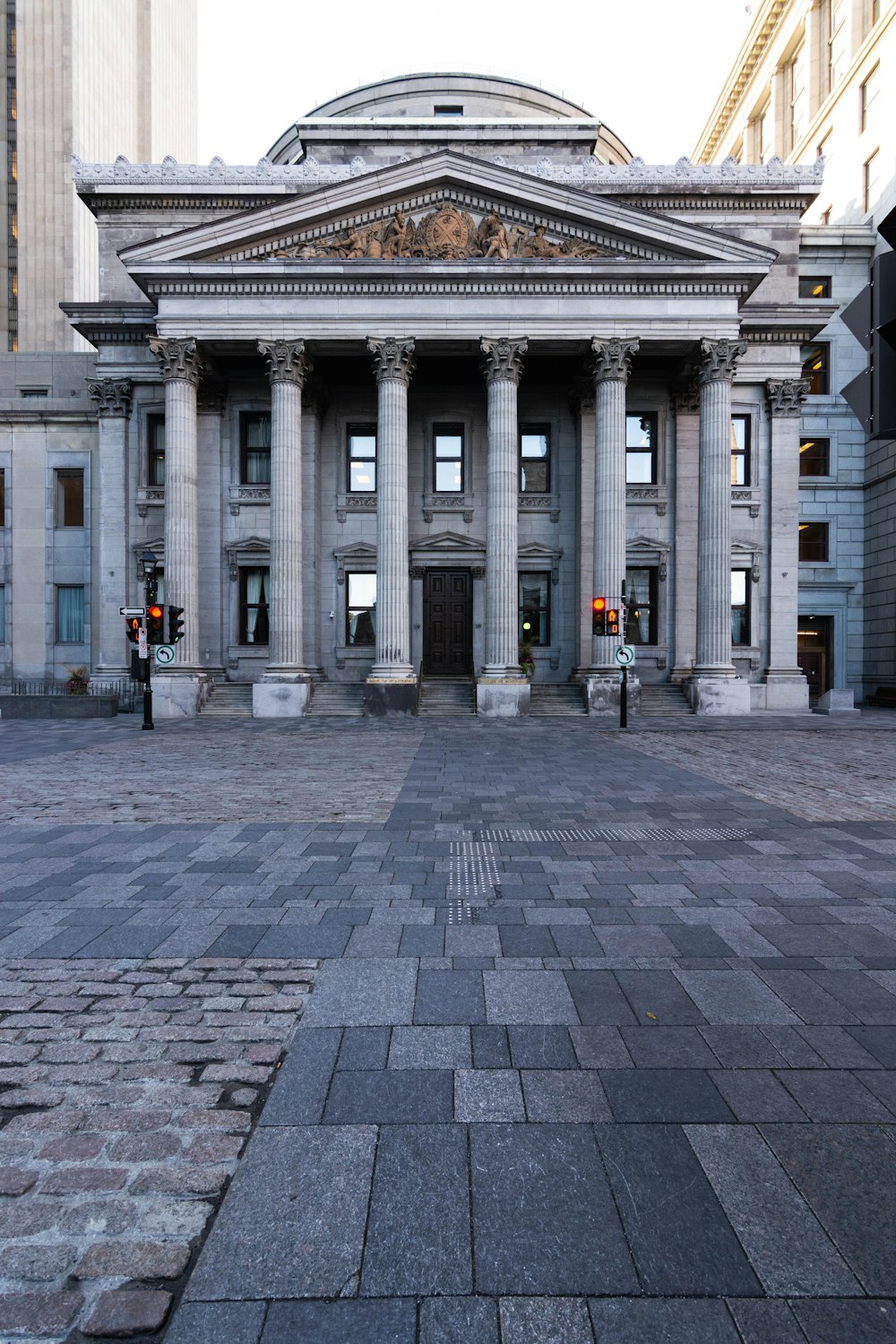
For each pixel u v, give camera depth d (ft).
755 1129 10.80
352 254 89.76
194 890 21.31
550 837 27.45
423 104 133.18
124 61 244.22
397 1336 7.54
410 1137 10.59
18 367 117.39
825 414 124.47
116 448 103.45
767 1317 7.77
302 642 94.12
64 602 111.34
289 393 90.27
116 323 101.55
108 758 50.55
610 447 89.66
